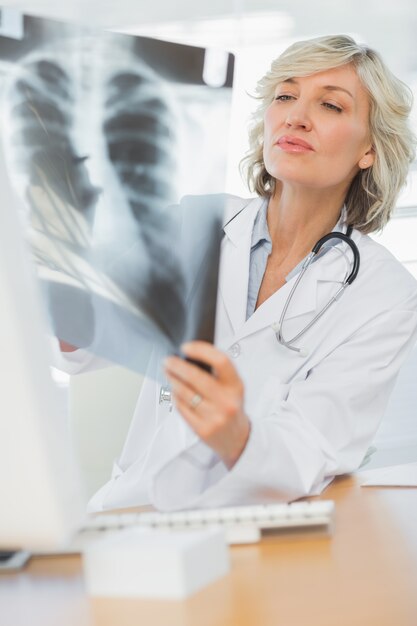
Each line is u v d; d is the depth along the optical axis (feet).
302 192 4.37
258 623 1.89
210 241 2.73
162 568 2.04
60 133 2.72
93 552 2.09
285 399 3.83
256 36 8.05
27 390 2.00
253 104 8.09
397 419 8.32
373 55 4.42
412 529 2.64
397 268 4.43
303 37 8.04
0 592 2.18
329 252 4.38
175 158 2.78
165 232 2.73
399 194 4.74
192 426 2.61
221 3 8.02
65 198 2.73
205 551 2.14
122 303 2.72
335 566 2.28
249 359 4.15
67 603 2.07
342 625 1.88
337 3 7.98
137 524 2.44
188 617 1.93
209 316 2.70
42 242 2.73
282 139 4.26
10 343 1.96
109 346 2.77
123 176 2.74
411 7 7.94
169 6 8.00
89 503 4.19
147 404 4.45
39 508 2.09
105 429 5.12
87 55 2.74
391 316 4.15
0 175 1.93
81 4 7.98
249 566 2.29
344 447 3.68
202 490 3.20
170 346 2.70
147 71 2.78
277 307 4.22
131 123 2.76
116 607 2.02
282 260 4.50
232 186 8.16
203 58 2.82
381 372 4.01
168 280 2.71
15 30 2.71
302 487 3.04
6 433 2.03
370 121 4.45
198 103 2.81
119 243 2.72
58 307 2.76
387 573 2.21
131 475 4.01
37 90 2.71
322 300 4.25
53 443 2.08
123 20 8.01
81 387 5.17
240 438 2.89
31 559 2.43
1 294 1.94
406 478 3.38
